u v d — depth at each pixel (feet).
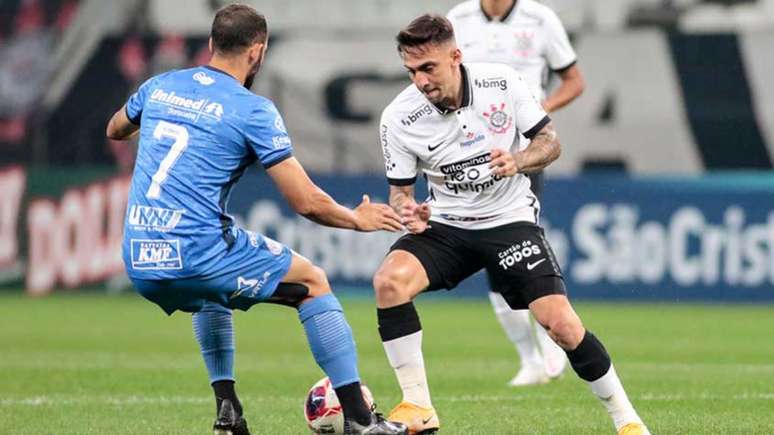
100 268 232.53
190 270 69.21
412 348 77.46
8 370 124.77
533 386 110.32
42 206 231.30
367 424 72.69
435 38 72.43
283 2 287.28
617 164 271.90
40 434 82.69
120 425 86.99
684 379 115.96
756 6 278.67
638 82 276.00
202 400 101.65
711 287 220.84
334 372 72.84
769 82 274.36
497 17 115.44
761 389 107.76
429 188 80.02
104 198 231.09
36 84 276.21
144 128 71.97
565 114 272.31
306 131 278.46
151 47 280.72
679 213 221.46
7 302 218.18
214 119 70.18
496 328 178.50
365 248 224.74
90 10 280.92
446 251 78.28
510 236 76.84
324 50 284.20
